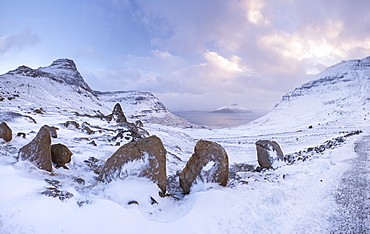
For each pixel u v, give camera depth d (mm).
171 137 27062
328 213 5836
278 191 6762
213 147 7477
